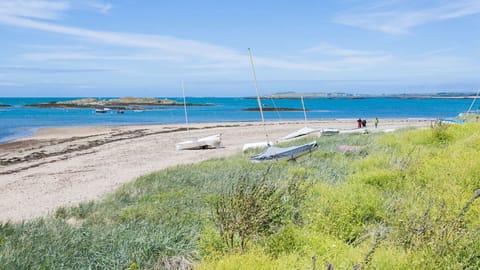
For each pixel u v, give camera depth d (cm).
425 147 1507
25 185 1864
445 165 993
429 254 518
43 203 1495
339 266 520
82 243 699
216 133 4572
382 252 530
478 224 600
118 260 625
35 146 3556
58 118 8531
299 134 2762
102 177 2011
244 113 11544
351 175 1097
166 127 5691
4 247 685
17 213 1350
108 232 752
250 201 667
